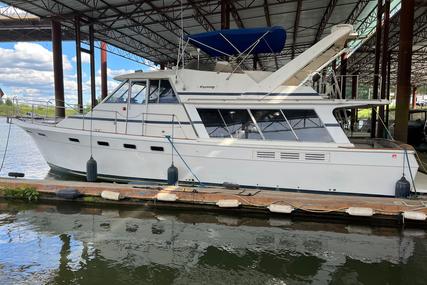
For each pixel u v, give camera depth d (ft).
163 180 22.98
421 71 144.77
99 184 22.75
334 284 13.34
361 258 15.47
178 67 23.77
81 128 25.52
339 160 20.20
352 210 18.44
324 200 19.17
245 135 22.00
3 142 63.21
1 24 80.64
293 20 64.28
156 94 23.76
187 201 20.70
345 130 25.46
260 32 22.56
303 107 21.03
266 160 21.16
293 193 20.56
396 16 63.82
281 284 13.37
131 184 22.93
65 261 14.96
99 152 24.11
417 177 23.20
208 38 23.79
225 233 18.33
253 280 13.64
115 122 24.64
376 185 19.99
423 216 17.66
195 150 22.00
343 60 73.77
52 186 22.57
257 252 16.11
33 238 17.42
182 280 13.57
